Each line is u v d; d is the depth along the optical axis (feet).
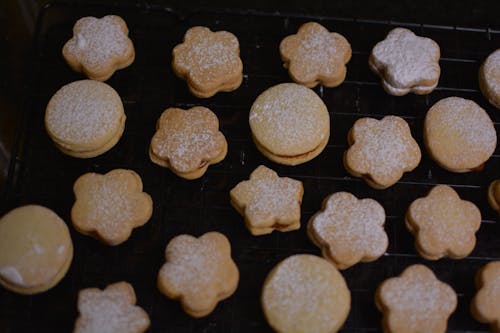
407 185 1.97
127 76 2.04
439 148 1.94
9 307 1.83
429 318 1.78
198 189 1.94
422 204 1.88
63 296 1.85
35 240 1.80
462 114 1.96
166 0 2.15
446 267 1.90
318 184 1.96
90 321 1.75
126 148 1.97
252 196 1.86
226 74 1.95
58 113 1.89
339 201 1.86
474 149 1.93
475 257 1.90
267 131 1.90
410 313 1.78
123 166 1.96
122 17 2.11
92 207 1.84
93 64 1.96
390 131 1.92
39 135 1.99
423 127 1.98
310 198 1.94
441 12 2.17
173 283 1.78
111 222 1.83
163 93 2.03
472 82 2.08
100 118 1.89
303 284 1.78
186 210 1.93
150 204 1.88
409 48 2.00
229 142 1.99
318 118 1.91
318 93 2.04
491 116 2.04
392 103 2.04
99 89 1.92
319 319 1.75
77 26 1.99
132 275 1.87
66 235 1.83
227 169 1.96
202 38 1.98
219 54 1.97
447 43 2.12
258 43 2.10
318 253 1.90
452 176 1.98
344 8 2.18
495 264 1.84
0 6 2.11
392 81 1.98
